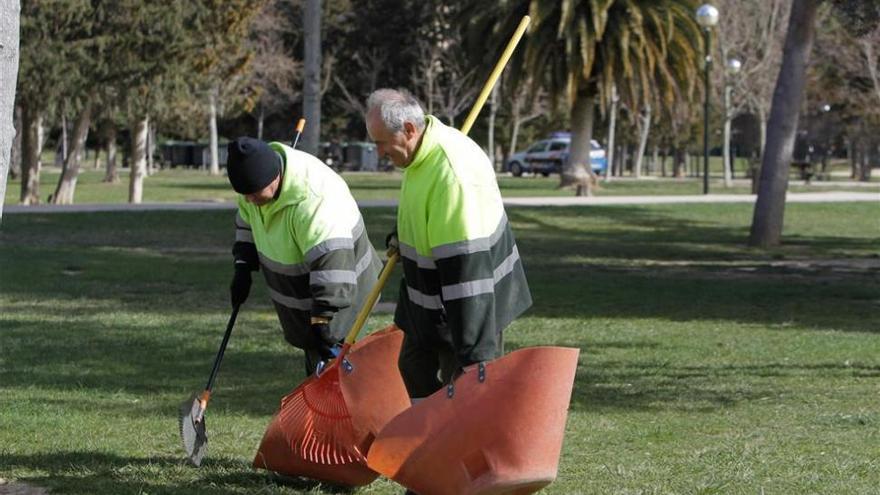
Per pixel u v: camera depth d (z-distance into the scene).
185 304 29.94
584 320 27.78
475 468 10.49
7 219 53.91
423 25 128.50
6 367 20.44
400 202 11.20
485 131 146.75
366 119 10.99
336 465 12.17
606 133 139.38
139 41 63.03
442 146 10.84
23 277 35.38
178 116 85.69
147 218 55.25
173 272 37.38
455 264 10.66
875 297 32.66
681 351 23.27
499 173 141.38
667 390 18.98
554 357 10.29
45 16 60.41
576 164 89.69
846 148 164.75
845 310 30.00
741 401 18.06
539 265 41.53
